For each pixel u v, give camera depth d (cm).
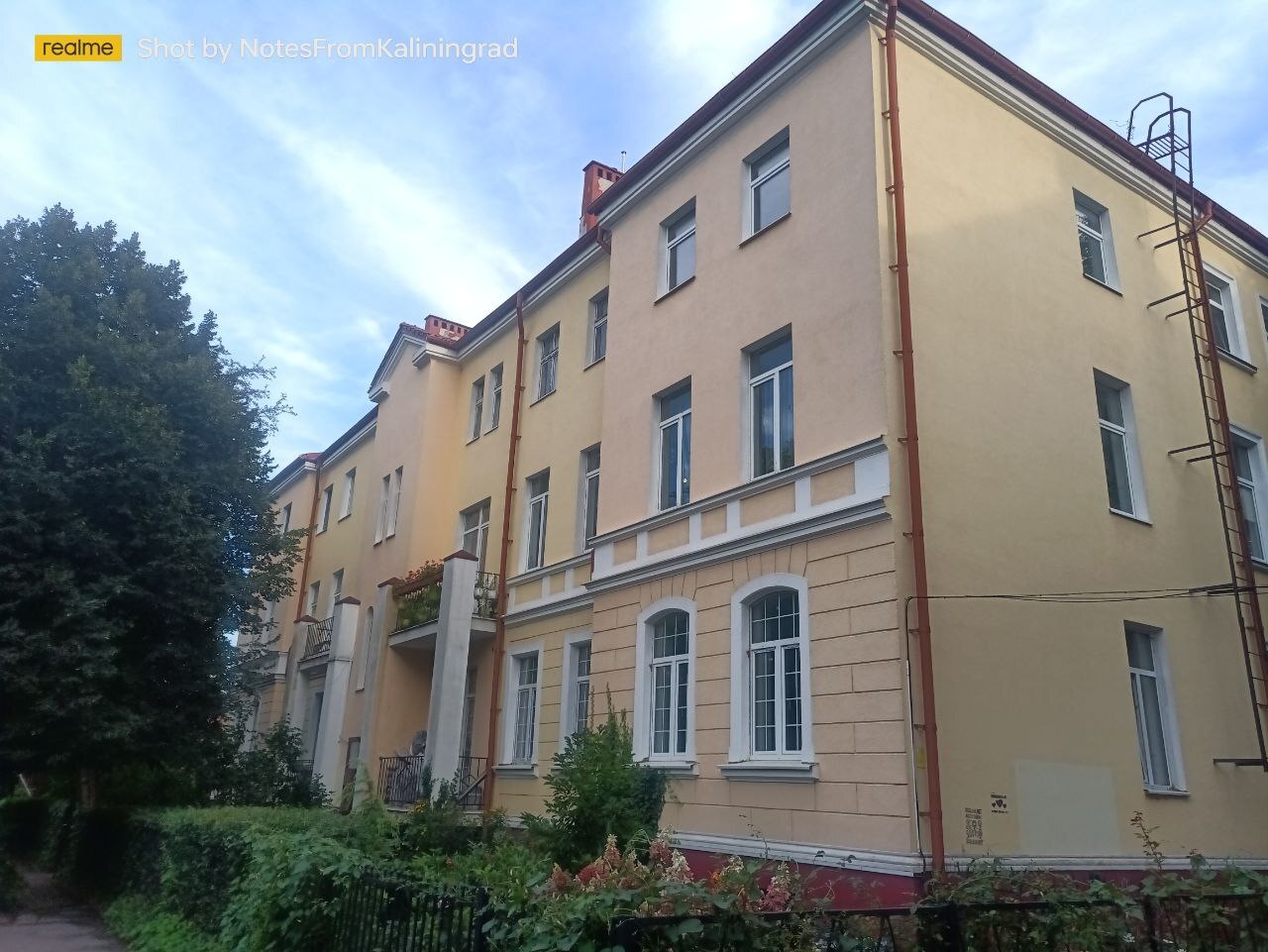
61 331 1556
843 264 1159
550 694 1650
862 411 1081
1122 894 599
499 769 1720
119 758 1591
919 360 1102
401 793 1792
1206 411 1405
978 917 548
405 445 2348
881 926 511
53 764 1481
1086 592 1186
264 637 3070
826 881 936
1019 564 1121
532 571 1791
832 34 1242
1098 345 1354
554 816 1020
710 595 1237
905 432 1052
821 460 1106
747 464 1253
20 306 1605
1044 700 1081
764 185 1364
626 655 1373
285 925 713
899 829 915
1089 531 1226
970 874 721
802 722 1057
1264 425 1619
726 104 1406
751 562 1185
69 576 1433
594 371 1769
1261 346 1692
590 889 488
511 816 1612
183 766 1673
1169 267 1538
